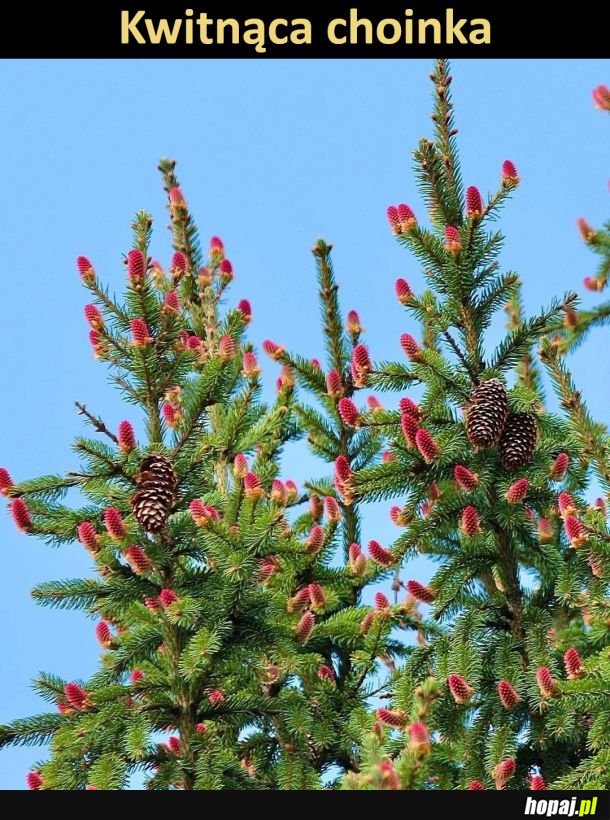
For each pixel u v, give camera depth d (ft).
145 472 28.32
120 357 30.68
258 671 27.58
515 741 27.94
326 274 41.37
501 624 30.14
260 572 28.84
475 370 31.73
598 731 24.59
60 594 28.45
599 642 27.61
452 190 33.17
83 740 25.85
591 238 30.09
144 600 30.04
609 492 26.13
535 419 30.99
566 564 28.76
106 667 28.14
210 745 27.04
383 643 33.35
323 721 30.30
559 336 30.83
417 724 19.48
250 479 27.94
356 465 40.57
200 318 41.57
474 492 30.35
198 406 30.01
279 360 40.22
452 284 31.91
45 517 28.84
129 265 30.45
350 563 35.40
